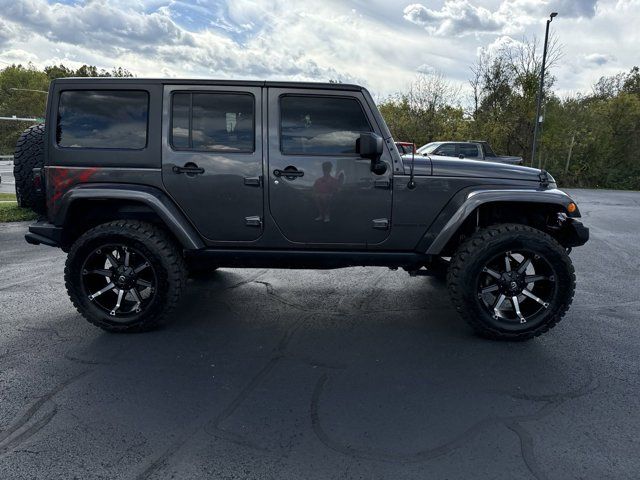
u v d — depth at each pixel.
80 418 2.50
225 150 3.56
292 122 3.56
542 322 3.57
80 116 3.57
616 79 42.44
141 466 2.12
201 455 2.21
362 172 3.56
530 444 2.31
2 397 2.71
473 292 3.53
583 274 5.81
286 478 2.06
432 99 31.83
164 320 3.72
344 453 2.23
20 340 3.55
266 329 3.84
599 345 3.56
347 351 3.42
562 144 30.86
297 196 3.58
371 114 3.56
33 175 3.89
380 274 5.62
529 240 3.48
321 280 5.35
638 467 2.14
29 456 2.18
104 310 3.69
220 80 3.54
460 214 3.52
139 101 3.55
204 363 3.20
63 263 6.02
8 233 8.06
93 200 3.61
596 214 12.84
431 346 3.52
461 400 2.73
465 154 15.83
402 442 2.32
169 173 3.55
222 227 3.63
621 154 33.47
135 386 2.86
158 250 3.56
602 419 2.54
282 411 2.60
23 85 60.62
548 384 2.93
